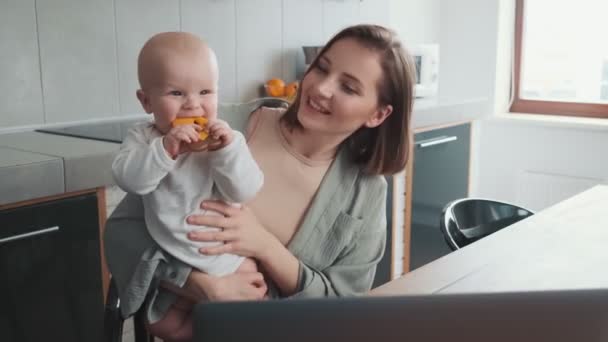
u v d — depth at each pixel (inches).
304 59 124.5
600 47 146.5
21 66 85.8
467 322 18.4
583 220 66.2
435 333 18.4
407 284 47.8
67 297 72.1
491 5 151.3
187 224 41.4
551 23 152.4
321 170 48.2
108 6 94.0
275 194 47.7
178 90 40.2
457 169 130.2
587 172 139.7
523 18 154.9
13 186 64.6
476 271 50.9
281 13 119.1
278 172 47.9
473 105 130.9
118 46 96.0
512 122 147.5
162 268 42.2
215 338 17.8
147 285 41.9
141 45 98.7
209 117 41.7
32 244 68.0
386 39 44.6
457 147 129.0
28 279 68.1
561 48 151.7
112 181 74.0
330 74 44.3
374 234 49.5
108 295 47.1
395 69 44.4
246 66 114.5
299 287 45.4
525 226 64.1
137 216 44.4
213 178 41.7
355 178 48.6
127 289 42.3
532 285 48.2
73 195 71.4
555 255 55.2
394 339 18.2
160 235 41.7
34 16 86.3
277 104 57.2
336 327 18.1
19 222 66.5
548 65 154.2
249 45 114.5
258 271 45.9
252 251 43.6
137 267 41.7
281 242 47.9
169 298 43.3
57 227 69.7
